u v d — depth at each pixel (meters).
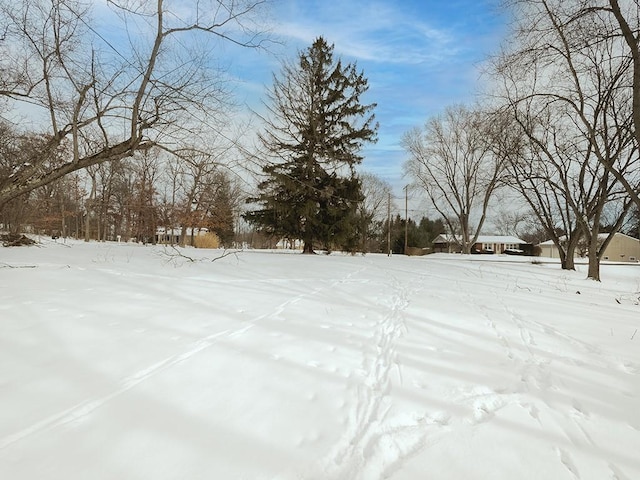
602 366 4.18
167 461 2.28
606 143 13.66
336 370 3.77
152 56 7.73
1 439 2.40
